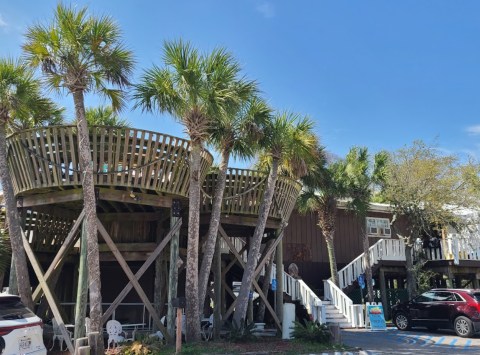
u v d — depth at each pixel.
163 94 11.33
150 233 14.78
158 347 10.56
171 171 11.78
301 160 14.46
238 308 12.90
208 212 14.41
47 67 10.43
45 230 14.84
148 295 17.36
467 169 22.28
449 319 15.82
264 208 13.69
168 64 11.64
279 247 15.62
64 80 10.49
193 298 11.63
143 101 11.70
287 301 19.06
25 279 10.84
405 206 22.08
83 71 10.36
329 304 19.77
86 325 10.52
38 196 11.90
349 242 25.34
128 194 11.55
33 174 11.30
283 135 13.63
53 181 11.06
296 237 24.12
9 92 11.12
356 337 15.41
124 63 10.77
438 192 21.72
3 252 13.73
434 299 16.77
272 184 13.84
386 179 21.80
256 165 17.27
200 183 12.84
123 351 10.30
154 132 11.30
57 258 10.95
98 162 11.09
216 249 13.98
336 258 24.72
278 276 15.34
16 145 11.56
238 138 13.49
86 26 10.29
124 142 11.05
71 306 15.91
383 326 17.95
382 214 26.56
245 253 19.91
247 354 10.44
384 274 24.03
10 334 7.55
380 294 23.44
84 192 10.23
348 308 18.95
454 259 22.17
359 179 20.69
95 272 10.00
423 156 22.34
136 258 14.27
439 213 21.66
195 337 11.53
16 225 11.02
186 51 11.59
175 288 11.82
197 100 11.56
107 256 14.45
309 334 12.62
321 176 20.06
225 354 10.30
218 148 13.62
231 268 20.14
